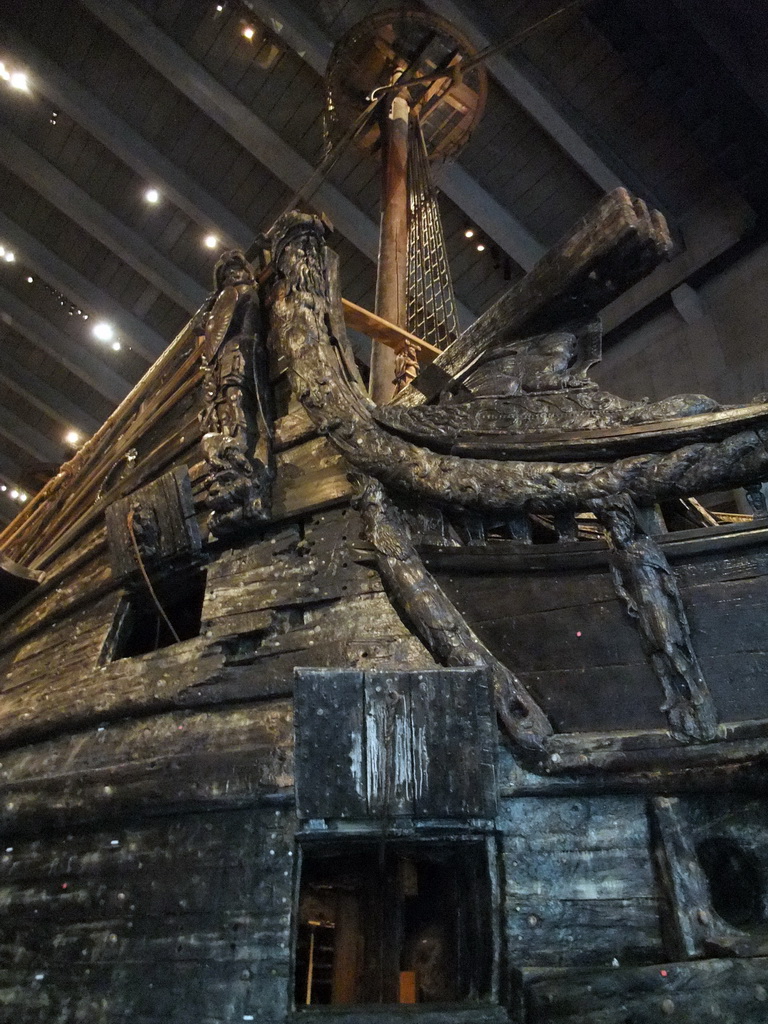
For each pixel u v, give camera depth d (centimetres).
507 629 337
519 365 392
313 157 1454
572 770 298
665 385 1402
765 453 311
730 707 296
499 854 299
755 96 1122
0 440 2252
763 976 240
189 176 1566
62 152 1622
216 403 452
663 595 314
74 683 456
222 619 402
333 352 451
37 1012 329
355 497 386
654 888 282
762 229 1327
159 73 1448
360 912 353
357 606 363
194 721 372
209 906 312
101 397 2042
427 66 1095
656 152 1331
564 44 1239
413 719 305
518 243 1461
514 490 345
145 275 1694
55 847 379
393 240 971
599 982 250
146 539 460
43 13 1412
